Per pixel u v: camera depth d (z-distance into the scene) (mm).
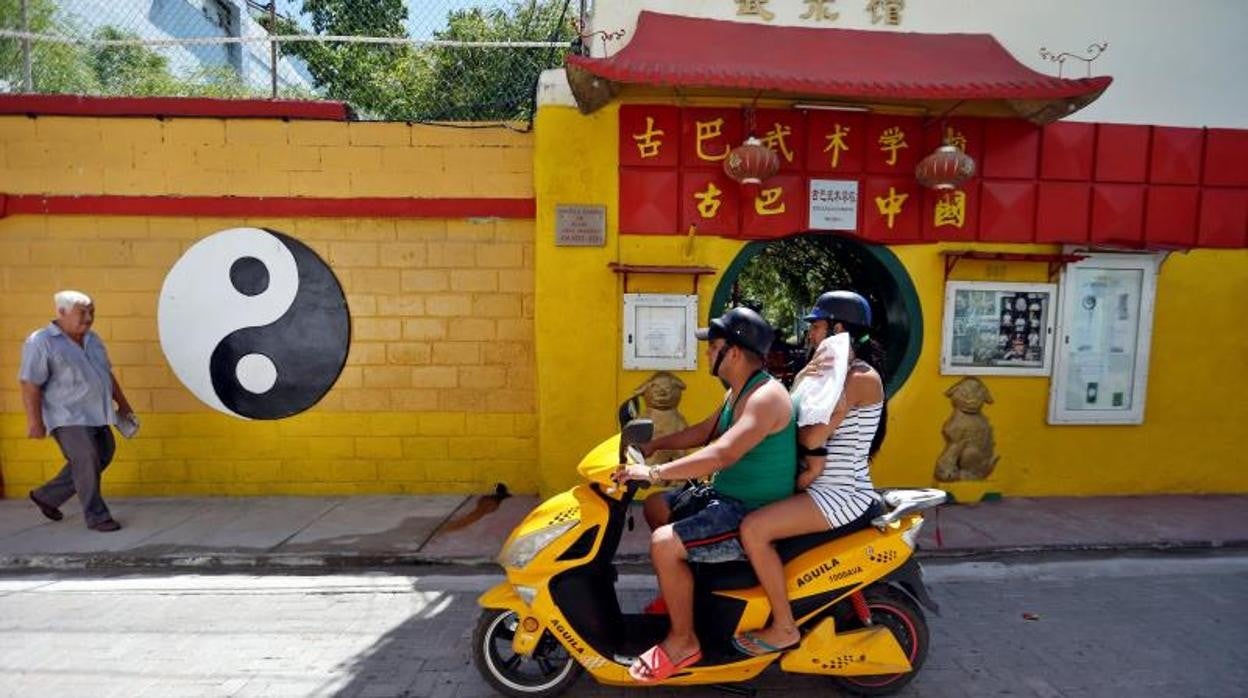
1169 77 5801
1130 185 5820
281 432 5836
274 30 6395
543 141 5414
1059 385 5852
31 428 4750
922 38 5488
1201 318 5984
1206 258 5945
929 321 5766
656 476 2676
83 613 3865
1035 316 5812
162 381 5762
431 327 5832
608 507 2883
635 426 2568
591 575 2881
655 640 3004
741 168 5121
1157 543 4914
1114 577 4434
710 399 5629
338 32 9734
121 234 5656
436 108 9055
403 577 4406
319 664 3312
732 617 2846
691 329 5562
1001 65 5297
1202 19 5785
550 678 3010
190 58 11234
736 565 2902
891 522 2908
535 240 5773
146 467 5805
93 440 4930
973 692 3084
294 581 4328
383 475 5902
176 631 3650
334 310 5773
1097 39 5723
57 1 8367
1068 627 3729
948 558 4750
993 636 3619
